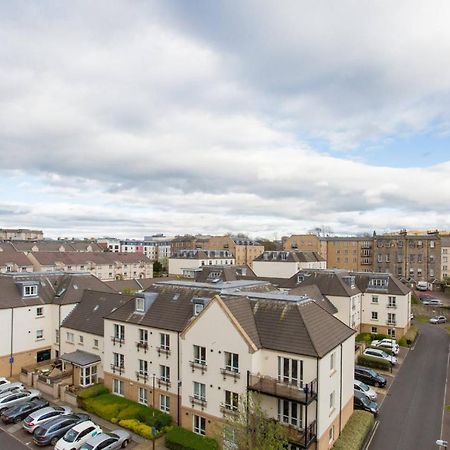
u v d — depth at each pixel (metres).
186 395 26.61
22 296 40.62
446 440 25.78
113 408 29.23
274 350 23.61
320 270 60.06
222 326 24.81
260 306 26.81
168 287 33.22
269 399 23.36
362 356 41.25
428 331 56.91
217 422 24.88
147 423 27.62
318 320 25.78
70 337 39.28
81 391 32.19
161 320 29.94
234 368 24.41
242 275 70.31
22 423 28.52
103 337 35.34
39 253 90.94
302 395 21.72
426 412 30.14
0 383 34.34
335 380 24.83
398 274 97.94
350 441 24.47
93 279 47.38
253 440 20.53
